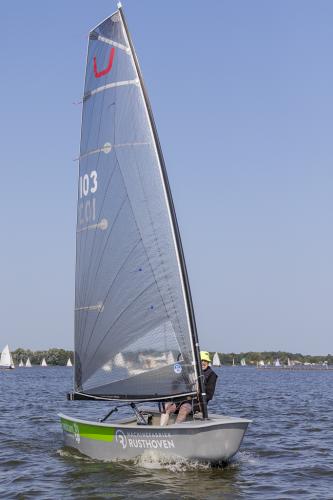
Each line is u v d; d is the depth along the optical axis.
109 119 30.23
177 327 27.44
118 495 23.12
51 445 34.22
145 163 28.73
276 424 44.44
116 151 29.73
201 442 25.36
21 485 25.03
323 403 66.69
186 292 27.41
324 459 30.33
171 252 27.81
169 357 27.48
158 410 30.94
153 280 28.11
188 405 27.44
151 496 22.94
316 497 23.19
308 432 40.09
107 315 29.44
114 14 30.30
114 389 28.91
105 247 29.84
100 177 30.38
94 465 27.69
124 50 29.83
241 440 25.81
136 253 28.69
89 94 31.41
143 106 28.98
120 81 29.91
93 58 31.41
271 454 31.66
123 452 27.48
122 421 30.69
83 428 29.33
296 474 26.91
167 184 28.16
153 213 28.34
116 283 29.23
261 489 24.17
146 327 28.17
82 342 30.52
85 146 31.41
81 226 31.30
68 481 25.23
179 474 25.81
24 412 53.94
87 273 30.66
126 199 29.20
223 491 23.69
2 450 32.72
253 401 69.50
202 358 28.17
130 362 28.50
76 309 31.19
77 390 30.58
